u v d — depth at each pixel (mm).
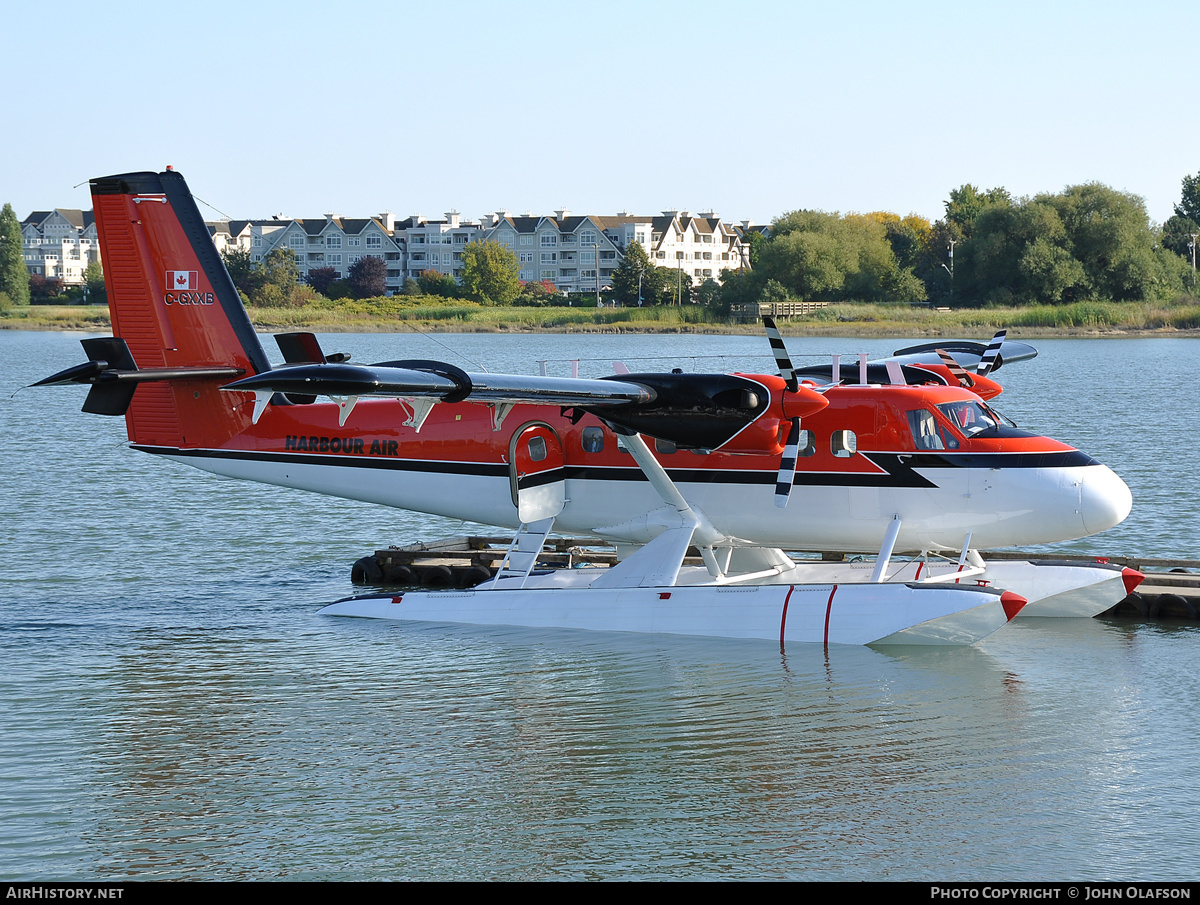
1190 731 30172
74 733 30609
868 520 39906
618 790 26844
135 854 24219
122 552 53531
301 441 45250
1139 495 63312
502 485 43312
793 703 32438
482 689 33969
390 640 39344
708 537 41438
